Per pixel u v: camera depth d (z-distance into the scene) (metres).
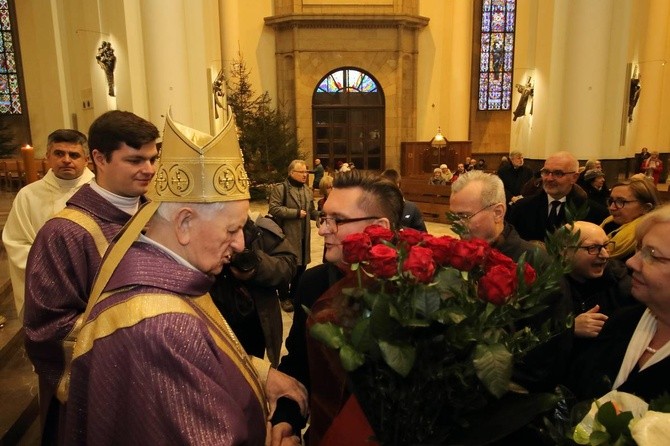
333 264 1.46
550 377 1.38
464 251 0.84
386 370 0.85
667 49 16.33
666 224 1.15
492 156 18.36
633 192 2.54
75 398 0.98
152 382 0.88
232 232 1.06
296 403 1.32
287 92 16.53
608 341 1.35
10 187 10.21
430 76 17.27
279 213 4.59
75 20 11.01
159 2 9.21
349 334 0.88
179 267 1.02
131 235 1.02
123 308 0.94
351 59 16.34
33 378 2.90
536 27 11.59
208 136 1.09
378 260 0.81
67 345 1.48
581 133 10.62
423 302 0.80
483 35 17.69
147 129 1.75
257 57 16.47
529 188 5.08
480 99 18.09
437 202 10.22
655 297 1.16
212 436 0.87
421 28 16.92
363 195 1.33
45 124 14.73
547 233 0.95
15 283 2.39
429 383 0.86
